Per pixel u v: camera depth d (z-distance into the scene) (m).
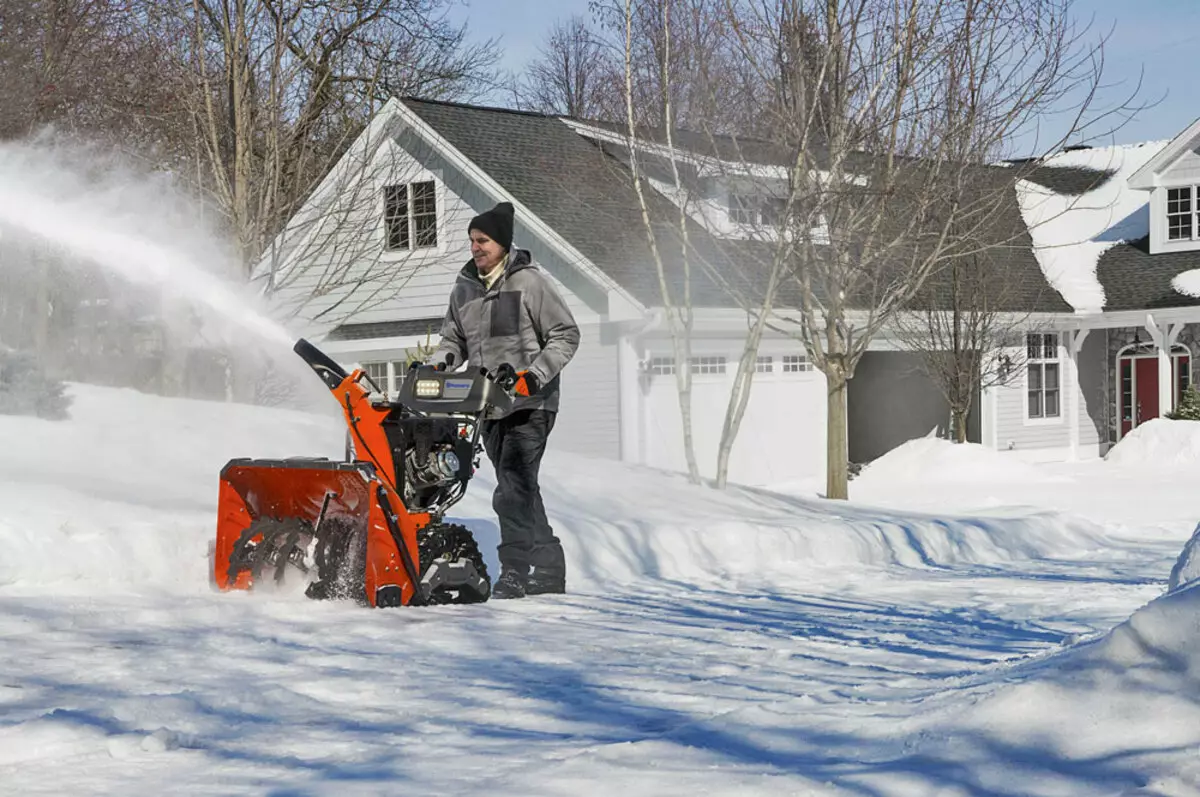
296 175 25.77
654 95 19.75
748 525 13.16
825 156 19.66
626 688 6.21
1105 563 13.80
